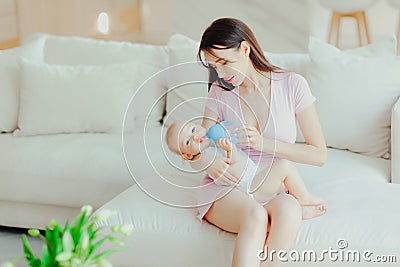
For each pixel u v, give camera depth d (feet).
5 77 10.34
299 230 6.24
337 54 9.32
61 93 9.82
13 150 9.29
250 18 15.16
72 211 9.02
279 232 6.02
